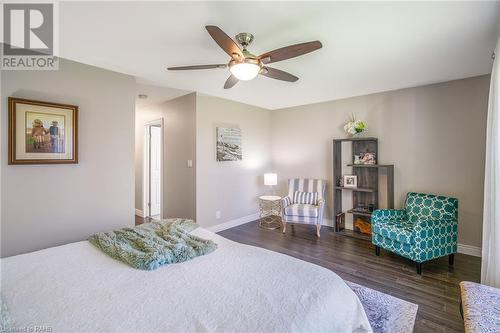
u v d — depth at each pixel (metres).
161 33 2.05
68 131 2.53
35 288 1.24
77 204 2.63
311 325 1.04
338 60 2.62
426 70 2.93
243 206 4.73
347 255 3.20
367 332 1.33
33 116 2.33
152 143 5.22
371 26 1.95
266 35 2.08
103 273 1.40
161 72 2.97
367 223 3.98
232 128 4.45
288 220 4.11
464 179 3.23
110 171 2.88
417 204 3.27
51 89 2.45
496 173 1.92
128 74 3.03
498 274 1.90
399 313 2.01
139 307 1.09
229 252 1.70
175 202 4.34
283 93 3.98
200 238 1.87
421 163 3.55
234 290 1.23
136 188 5.39
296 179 4.63
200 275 1.38
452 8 1.71
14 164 2.22
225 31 2.00
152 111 4.88
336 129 4.41
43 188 2.41
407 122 3.66
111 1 1.62
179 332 0.94
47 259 1.58
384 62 2.68
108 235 1.93
